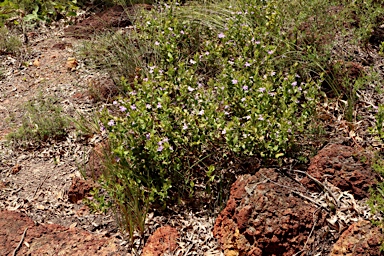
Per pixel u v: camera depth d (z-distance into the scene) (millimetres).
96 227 3727
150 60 5281
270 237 3232
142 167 3873
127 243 3557
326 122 4215
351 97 4266
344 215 3344
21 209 3961
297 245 3211
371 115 4227
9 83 5621
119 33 5777
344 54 4844
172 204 3791
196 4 6105
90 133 4633
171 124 3848
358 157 3627
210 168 3582
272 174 3539
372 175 3523
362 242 3104
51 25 6812
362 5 5289
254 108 3709
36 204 4008
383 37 5094
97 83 5297
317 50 4770
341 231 3273
